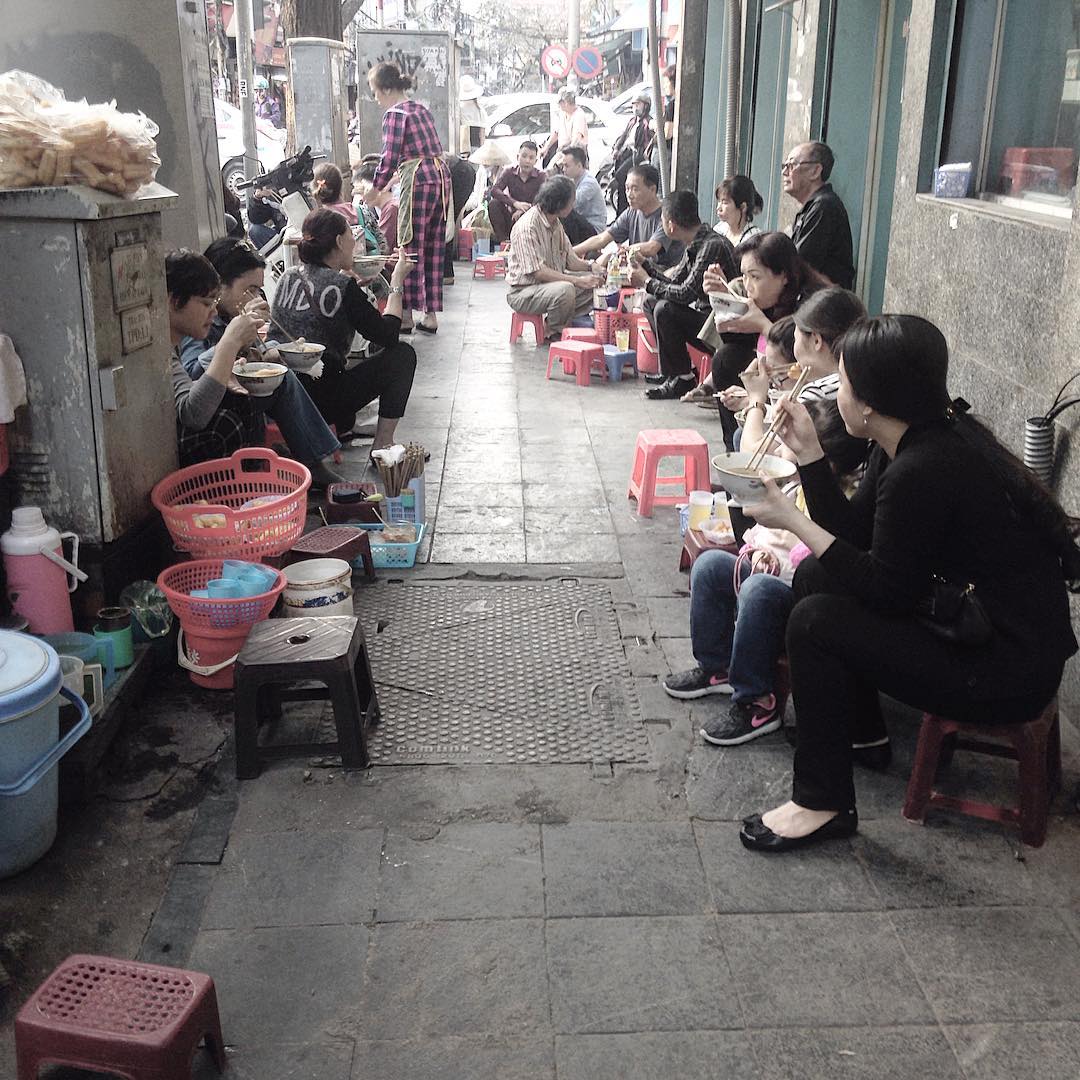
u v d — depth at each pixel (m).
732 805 3.15
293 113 12.68
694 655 3.70
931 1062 2.29
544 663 3.93
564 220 10.46
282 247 8.09
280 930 2.67
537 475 5.89
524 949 2.60
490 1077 2.26
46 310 3.44
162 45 5.17
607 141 17.70
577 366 7.86
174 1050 2.12
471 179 11.98
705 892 2.79
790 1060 2.30
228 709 3.64
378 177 9.09
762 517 2.77
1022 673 2.69
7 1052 2.34
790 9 8.48
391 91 8.99
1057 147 4.04
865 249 7.27
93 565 3.67
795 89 8.09
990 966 2.55
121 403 3.58
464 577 4.61
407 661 3.93
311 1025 2.39
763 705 3.44
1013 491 2.64
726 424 6.13
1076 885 2.81
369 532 4.71
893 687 2.82
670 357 7.43
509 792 3.20
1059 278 3.56
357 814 3.10
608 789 3.22
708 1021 2.40
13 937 2.65
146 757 3.37
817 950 2.60
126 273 3.66
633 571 4.69
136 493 3.84
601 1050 2.32
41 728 2.73
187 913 2.72
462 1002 2.45
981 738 3.34
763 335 5.04
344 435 6.34
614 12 38.81
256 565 3.80
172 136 5.29
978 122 4.63
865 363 2.64
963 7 4.65
